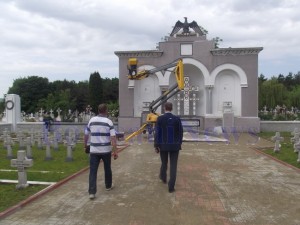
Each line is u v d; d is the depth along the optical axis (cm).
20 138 1688
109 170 818
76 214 654
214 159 1312
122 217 638
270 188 853
